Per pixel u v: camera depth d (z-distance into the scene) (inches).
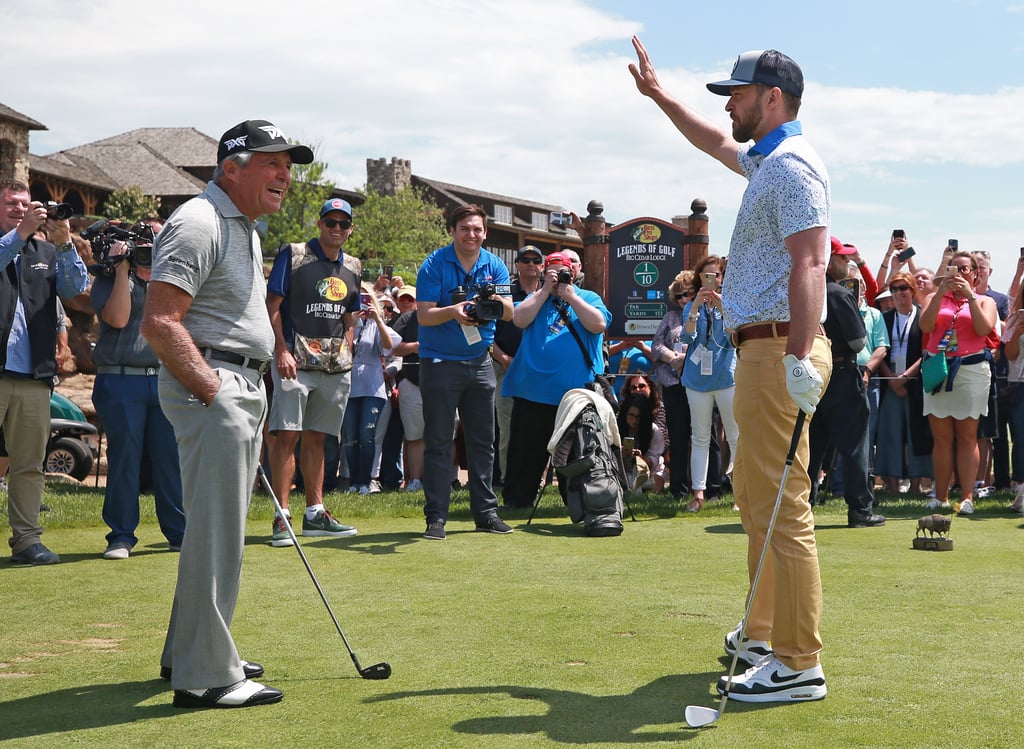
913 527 314.7
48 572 235.0
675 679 150.0
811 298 138.8
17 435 245.1
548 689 144.8
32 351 245.4
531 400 346.6
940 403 358.3
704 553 259.8
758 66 149.9
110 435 258.2
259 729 128.5
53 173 2384.4
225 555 142.1
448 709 135.7
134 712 136.3
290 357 284.7
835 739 123.1
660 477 412.8
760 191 145.2
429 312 286.7
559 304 347.6
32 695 144.4
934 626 180.4
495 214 3686.0
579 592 210.5
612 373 479.2
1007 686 144.6
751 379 146.9
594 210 518.9
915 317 409.7
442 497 290.7
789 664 140.1
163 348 140.3
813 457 360.2
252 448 146.8
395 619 187.0
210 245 143.6
